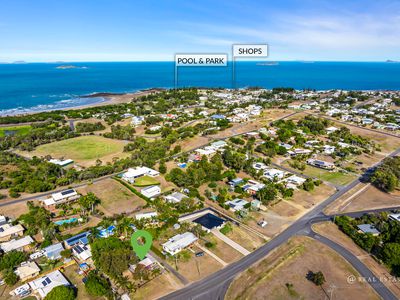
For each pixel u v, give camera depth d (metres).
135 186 125.62
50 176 135.38
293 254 82.06
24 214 103.56
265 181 127.31
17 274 74.38
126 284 69.69
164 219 97.31
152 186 121.81
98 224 95.62
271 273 74.81
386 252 78.31
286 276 74.12
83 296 67.81
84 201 105.38
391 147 181.88
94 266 78.00
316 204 111.81
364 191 123.62
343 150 167.25
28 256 81.81
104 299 67.06
